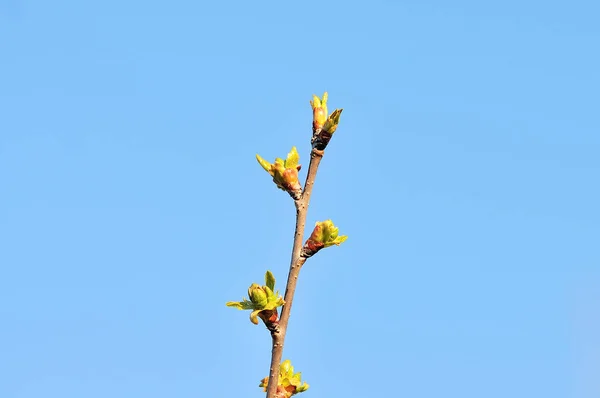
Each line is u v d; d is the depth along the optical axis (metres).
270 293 5.96
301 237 6.08
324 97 6.38
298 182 6.15
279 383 6.34
